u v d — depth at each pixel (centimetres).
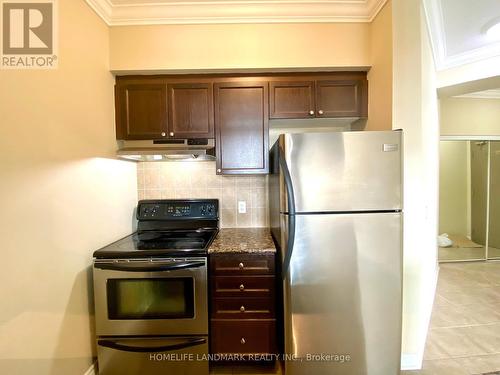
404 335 176
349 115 202
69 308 149
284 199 153
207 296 170
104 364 168
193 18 190
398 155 149
